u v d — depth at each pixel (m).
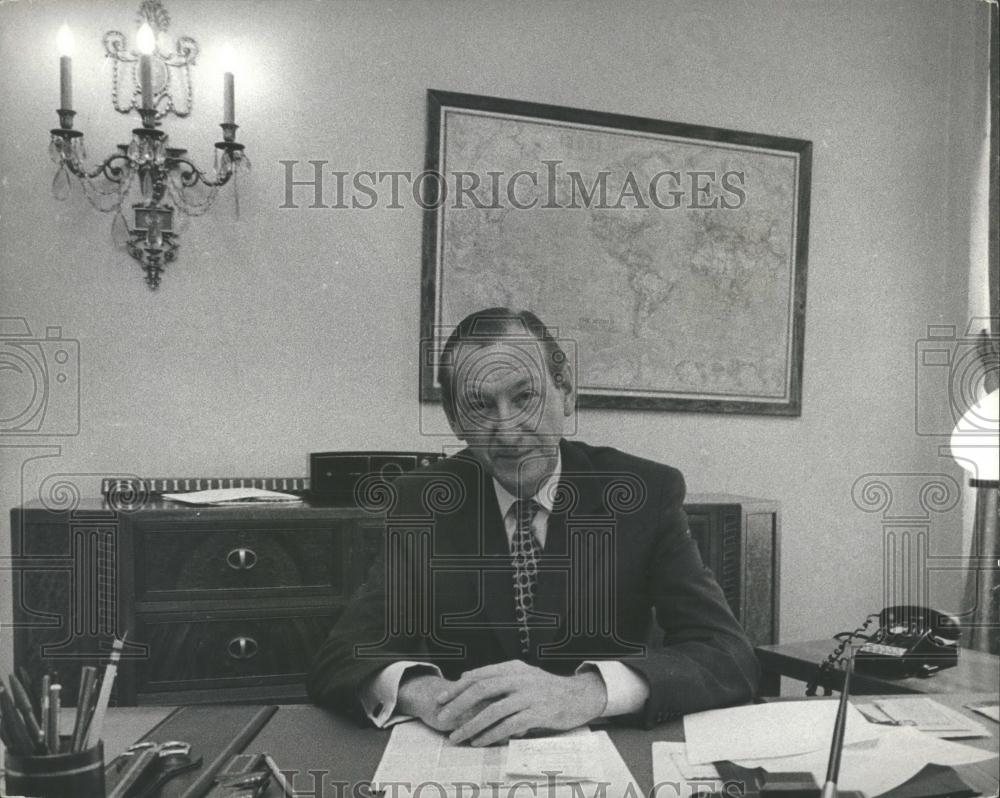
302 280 1.37
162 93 1.34
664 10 1.44
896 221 1.49
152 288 1.34
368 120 1.38
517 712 1.05
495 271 1.40
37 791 0.90
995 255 1.46
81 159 1.32
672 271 1.44
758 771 0.96
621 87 1.44
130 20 1.32
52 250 1.32
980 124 1.47
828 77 1.48
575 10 1.43
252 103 1.36
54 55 1.31
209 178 1.35
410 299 1.39
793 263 1.47
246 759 0.99
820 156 1.48
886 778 0.97
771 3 1.47
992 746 1.04
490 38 1.41
